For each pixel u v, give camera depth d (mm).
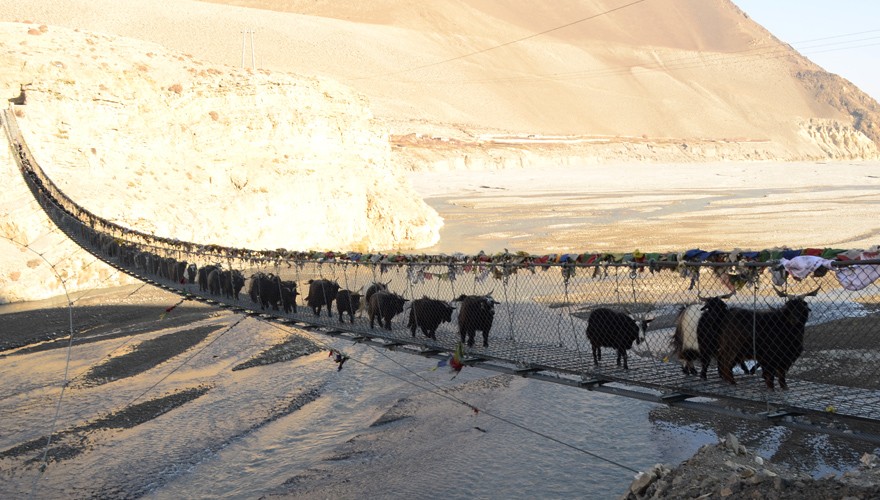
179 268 33438
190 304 42219
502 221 80938
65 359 30859
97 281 48000
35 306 42406
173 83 60844
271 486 18047
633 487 14695
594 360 15469
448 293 34156
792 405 11758
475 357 17406
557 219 80812
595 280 36969
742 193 109688
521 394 23938
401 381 26078
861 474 13281
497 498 16766
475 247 62438
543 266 16344
